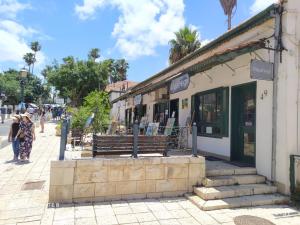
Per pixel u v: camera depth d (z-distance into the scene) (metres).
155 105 15.67
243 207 5.77
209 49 9.80
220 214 5.36
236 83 8.22
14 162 9.62
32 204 5.58
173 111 12.95
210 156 9.12
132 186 6.16
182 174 6.50
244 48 6.45
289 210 5.62
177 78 8.70
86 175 5.87
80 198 5.82
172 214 5.32
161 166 6.36
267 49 6.68
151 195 6.28
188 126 10.69
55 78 35.38
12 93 63.28
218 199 5.97
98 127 12.49
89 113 13.14
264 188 6.34
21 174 7.92
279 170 6.38
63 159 5.89
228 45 8.73
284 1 6.43
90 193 5.88
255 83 7.38
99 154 6.36
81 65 35.75
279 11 6.47
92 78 35.41
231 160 8.31
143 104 18.14
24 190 6.45
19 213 5.13
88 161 5.89
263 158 6.94
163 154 6.75
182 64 12.33
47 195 6.13
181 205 5.83
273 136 6.51
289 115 6.26
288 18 6.41
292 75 6.34
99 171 5.95
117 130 12.77
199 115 10.56
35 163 9.48
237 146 8.37
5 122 32.72
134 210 5.47
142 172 6.23
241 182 6.65
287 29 6.39
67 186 5.76
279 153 6.38
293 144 6.25
